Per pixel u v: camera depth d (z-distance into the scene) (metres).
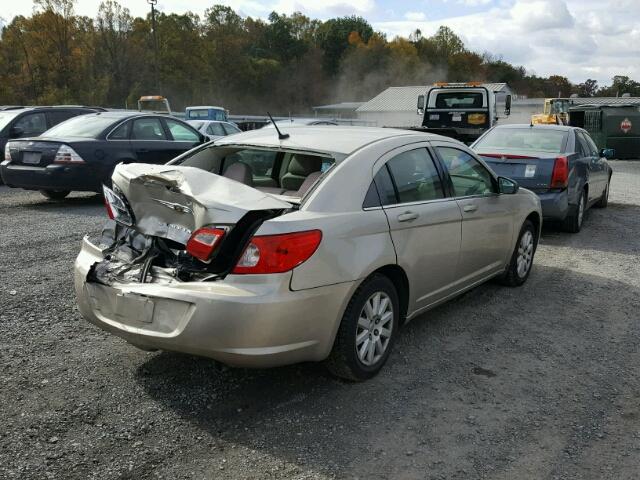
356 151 4.02
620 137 25.48
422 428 3.40
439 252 4.46
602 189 10.88
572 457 3.15
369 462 3.06
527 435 3.35
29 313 4.95
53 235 7.80
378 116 77.50
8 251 6.91
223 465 3.01
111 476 2.89
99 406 3.53
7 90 58.81
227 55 94.62
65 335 4.54
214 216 3.33
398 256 3.98
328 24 126.75
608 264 7.20
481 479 2.95
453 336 4.79
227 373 4.00
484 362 4.31
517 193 5.87
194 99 82.44
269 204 3.46
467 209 4.80
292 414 3.51
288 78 106.31
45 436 3.20
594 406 3.70
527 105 78.56
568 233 9.09
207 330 3.22
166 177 3.47
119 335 3.61
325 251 3.46
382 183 4.02
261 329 3.26
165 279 3.51
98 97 63.34
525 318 5.24
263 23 117.62
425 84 116.00
